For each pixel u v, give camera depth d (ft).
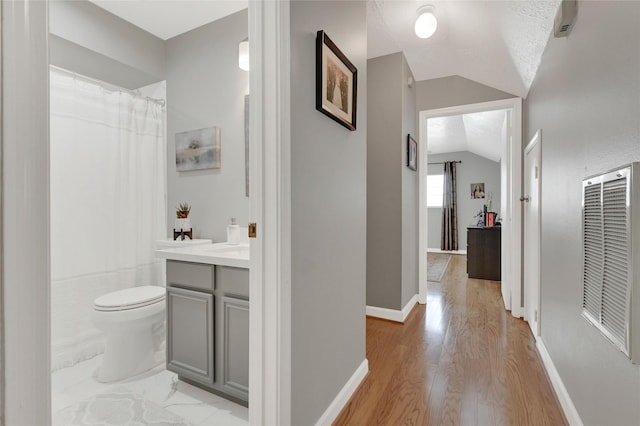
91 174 7.60
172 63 8.39
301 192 4.12
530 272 8.37
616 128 3.34
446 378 6.01
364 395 5.50
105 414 5.11
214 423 4.90
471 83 9.97
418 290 10.91
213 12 7.40
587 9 4.12
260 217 3.78
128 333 6.25
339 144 5.16
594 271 3.84
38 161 1.97
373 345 7.50
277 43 3.68
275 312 3.70
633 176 2.91
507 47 7.02
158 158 8.80
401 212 9.15
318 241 4.55
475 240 14.83
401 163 9.16
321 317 4.63
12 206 1.87
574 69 4.63
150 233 8.60
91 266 7.53
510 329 8.41
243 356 4.96
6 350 1.86
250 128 3.87
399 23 7.61
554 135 5.76
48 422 2.02
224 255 5.37
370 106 9.59
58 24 6.57
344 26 5.32
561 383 5.24
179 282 5.68
